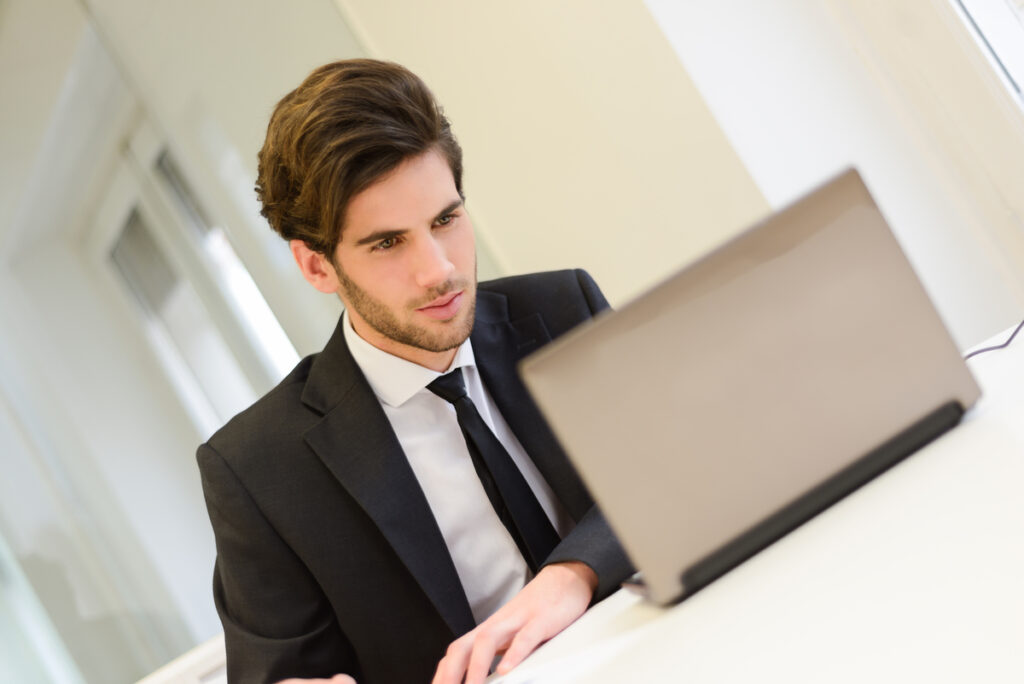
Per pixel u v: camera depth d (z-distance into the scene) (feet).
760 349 2.73
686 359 2.66
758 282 2.72
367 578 4.13
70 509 6.40
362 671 4.22
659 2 6.56
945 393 2.93
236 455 4.28
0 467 6.31
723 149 6.58
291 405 4.40
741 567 2.74
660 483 2.66
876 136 6.86
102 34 6.75
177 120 6.91
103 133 6.77
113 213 6.76
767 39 6.77
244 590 4.14
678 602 2.73
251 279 6.98
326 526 4.15
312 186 3.75
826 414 2.81
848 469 2.85
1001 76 6.37
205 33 7.02
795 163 6.64
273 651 4.00
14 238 6.52
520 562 4.28
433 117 3.85
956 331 6.73
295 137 3.76
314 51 7.40
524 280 4.82
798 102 6.75
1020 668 1.63
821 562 2.46
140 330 6.72
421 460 4.32
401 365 4.29
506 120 7.54
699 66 6.56
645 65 6.73
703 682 2.13
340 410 4.25
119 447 6.55
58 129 6.64
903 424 2.89
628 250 7.25
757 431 2.73
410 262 3.82
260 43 7.21
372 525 4.14
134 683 6.36
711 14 6.66
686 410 2.67
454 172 4.00
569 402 2.58
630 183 7.05
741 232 2.72
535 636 3.13
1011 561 1.99
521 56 7.29
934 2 6.44
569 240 7.52
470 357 4.43
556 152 7.39
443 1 7.41
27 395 6.43
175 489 6.64
